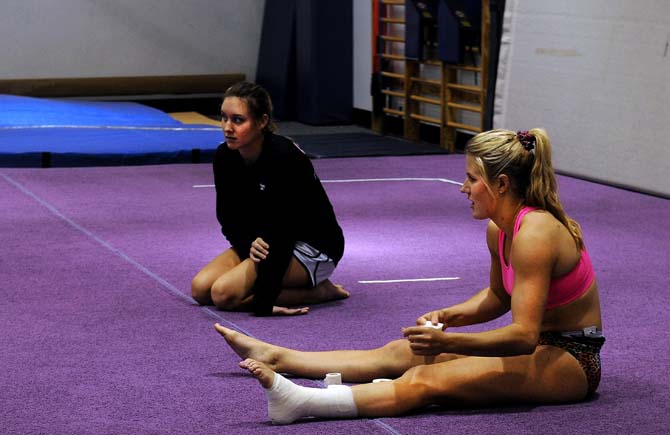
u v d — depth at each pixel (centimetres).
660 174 1120
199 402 468
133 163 1261
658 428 441
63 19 1734
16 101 1534
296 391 436
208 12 1817
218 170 635
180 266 753
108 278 713
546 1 1263
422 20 1513
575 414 455
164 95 1822
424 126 1584
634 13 1141
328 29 1730
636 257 818
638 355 555
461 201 1065
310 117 1755
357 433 427
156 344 561
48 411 456
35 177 1151
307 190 627
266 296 620
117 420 445
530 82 1300
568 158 1251
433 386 446
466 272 750
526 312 422
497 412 454
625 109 1162
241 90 604
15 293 669
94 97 1759
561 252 431
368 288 700
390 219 961
